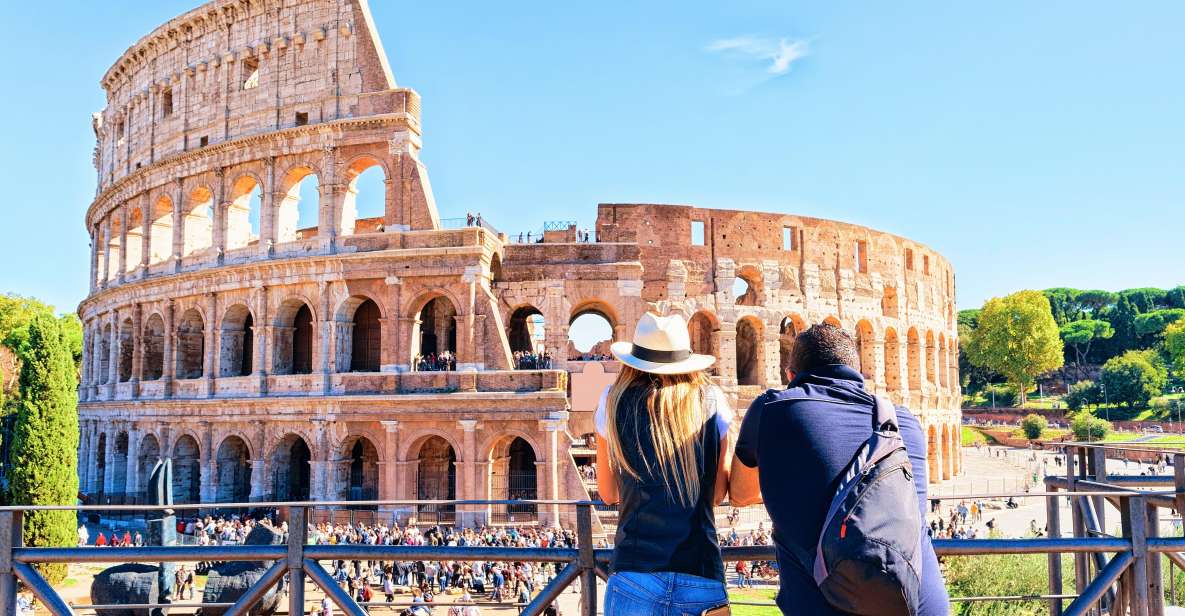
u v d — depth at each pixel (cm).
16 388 9238
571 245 7225
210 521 5988
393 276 6438
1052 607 1462
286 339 6912
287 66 7019
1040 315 18175
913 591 679
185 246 7438
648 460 798
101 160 9038
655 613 773
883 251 9156
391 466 6238
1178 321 19512
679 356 859
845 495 714
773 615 3806
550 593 1009
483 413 6134
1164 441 14325
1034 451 14262
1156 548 1042
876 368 8756
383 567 4925
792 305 8181
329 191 6706
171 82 7694
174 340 7325
